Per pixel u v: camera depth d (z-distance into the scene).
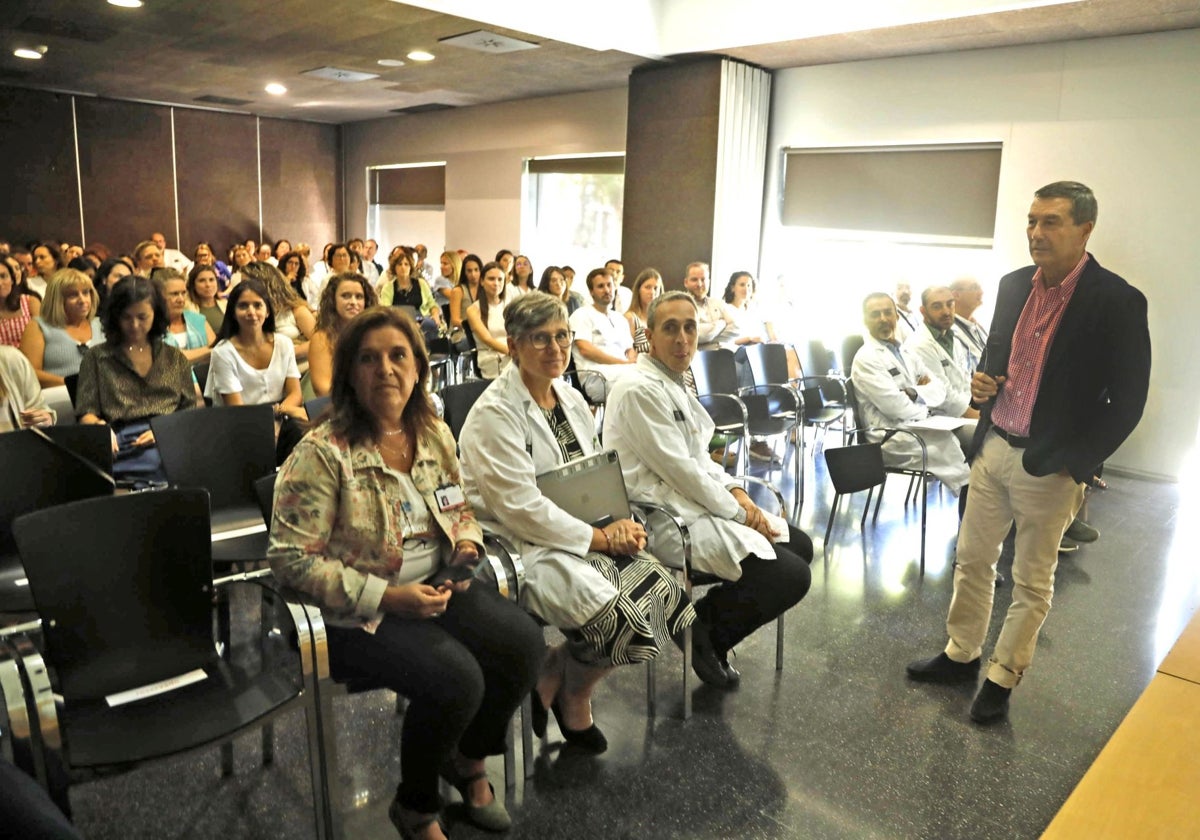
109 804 2.19
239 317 3.75
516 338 2.44
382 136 12.66
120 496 1.86
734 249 7.68
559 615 2.31
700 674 2.85
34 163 10.82
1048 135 6.22
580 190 10.08
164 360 3.43
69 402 3.71
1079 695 2.90
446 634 2.02
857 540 4.40
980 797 2.32
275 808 2.19
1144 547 4.43
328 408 2.06
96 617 1.83
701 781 2.36
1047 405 2.56
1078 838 1.39
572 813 2.21
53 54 8.27
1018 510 2.70
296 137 13.02
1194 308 5.71
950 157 6.82
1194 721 1.73
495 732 2.12
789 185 7.79
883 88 7.03
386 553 2.01
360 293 3.88
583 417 2.65
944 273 7.02
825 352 5.75
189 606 1.95
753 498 5.06
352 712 2.69
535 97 10.09
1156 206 5.81
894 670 3.03
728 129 7.32
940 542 4.41
